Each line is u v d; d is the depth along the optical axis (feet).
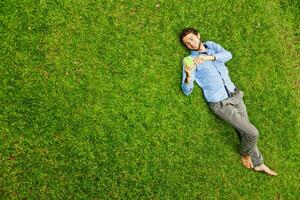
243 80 13.84
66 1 12.69
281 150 14.01
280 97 14.16
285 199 13.91
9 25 12.17
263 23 14.32
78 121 12.32
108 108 12.59
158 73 13.12
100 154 12.35
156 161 12.75
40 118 12.04
